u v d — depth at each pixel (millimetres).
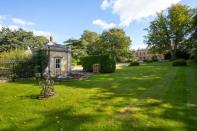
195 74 20578
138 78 18812
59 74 24203
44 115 7844
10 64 19672
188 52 56000
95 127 6566
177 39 59375
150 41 62938
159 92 11570
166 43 61000
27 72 20750
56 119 7371
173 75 20406
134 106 8734
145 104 9008
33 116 7762
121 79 18375
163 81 16094
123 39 78688
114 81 17031
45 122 7121
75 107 8766
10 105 9375
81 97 10688
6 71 19375
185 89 12211
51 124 6922
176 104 8891
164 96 10492
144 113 7754
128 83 15609
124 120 7082
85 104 9227
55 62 24609
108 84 15328
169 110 8047
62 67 25594
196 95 10484
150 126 6520
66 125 6785
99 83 15992
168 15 60844
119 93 11609
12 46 68000
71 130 6402
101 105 9016
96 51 80500
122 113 7828
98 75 22969
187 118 7105
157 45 61625
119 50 77562
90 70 29109
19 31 76562
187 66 33656
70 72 26859
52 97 10742
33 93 12094
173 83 14805
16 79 19094
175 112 7781
